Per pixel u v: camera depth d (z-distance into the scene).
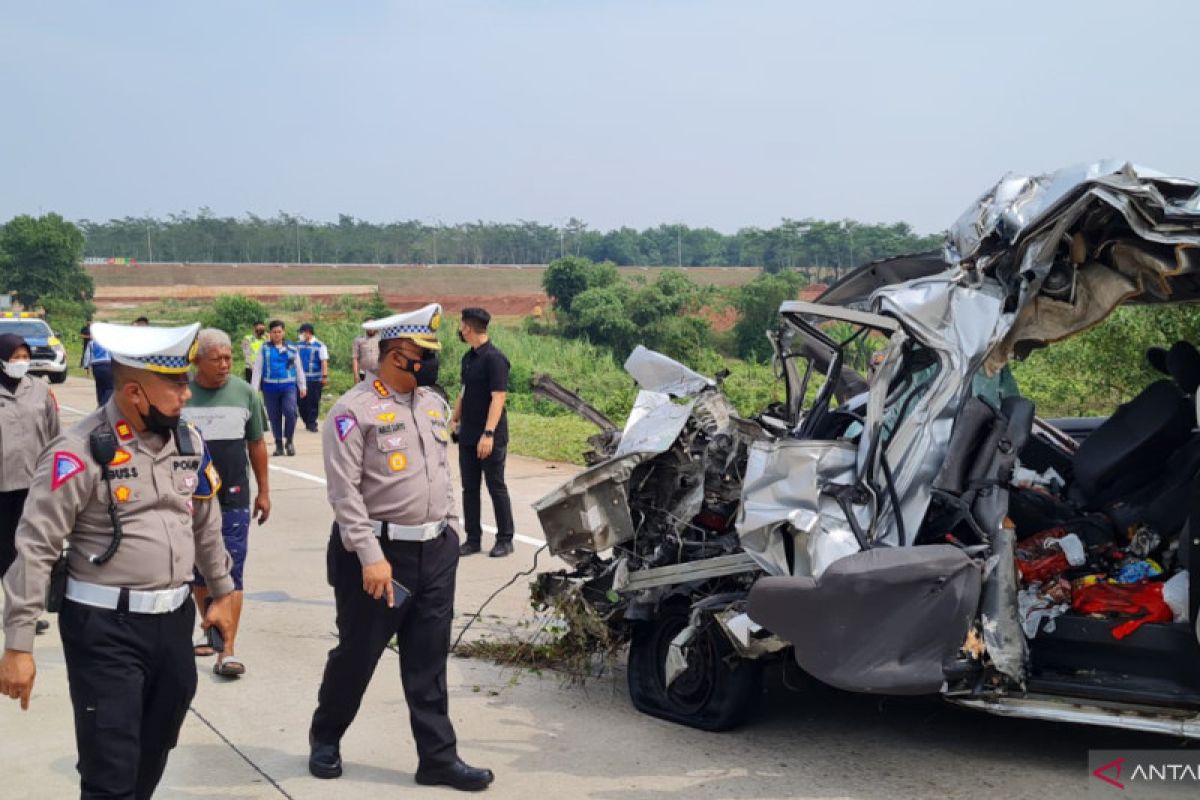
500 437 9.41
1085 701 4.76
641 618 5.73
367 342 5.34
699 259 138.62
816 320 6.70
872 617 4.68
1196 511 4.71
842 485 5.04
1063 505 5.70
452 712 5.90
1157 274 5.06
